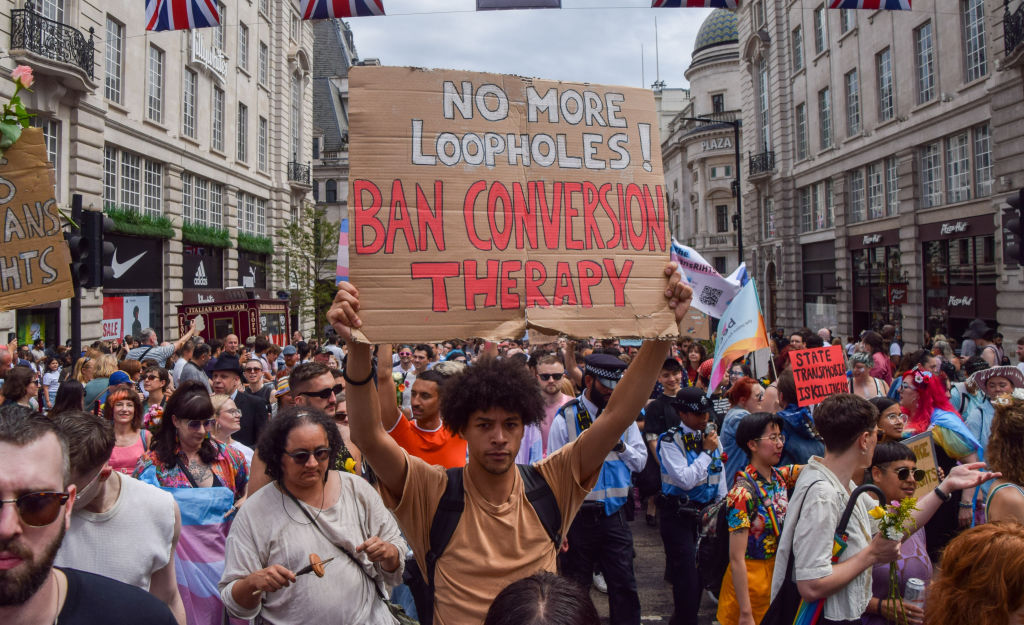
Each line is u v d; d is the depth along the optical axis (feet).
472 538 9.22
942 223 75.05
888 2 30.45
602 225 10.20
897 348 60.75
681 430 17.98
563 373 21.48
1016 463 12.37
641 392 9.84
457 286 9.43
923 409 20.61
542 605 5.66
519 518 9.46
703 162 182.39
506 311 9.57
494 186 9.82
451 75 9.95
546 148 10.17
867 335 38.04
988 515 12.36
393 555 11.54
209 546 13.12
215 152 91.91
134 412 16.62
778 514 13.67
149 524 10.41
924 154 79.20
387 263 9.25
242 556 10.96
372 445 9.11
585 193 10.21
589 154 10.35
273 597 10.89
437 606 9.11
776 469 14.43
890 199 86.12
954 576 7.83
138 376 25.55
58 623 6.58
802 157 109.40
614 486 16.94
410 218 9.45
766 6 114.93
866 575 11.68
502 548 9.24
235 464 15.34
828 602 11.46
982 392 23.43
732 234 178.09
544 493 9.78
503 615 5.71
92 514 10.00
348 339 8.92
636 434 17.69
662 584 22.07
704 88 191.31
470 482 9.59
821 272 104.53
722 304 26.94
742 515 13.57
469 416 9.39
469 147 9.83
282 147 115.85
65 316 60.70
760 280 123.54
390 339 9.05
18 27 54.44
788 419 19.42
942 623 7.86
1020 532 7.61
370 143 9.50
